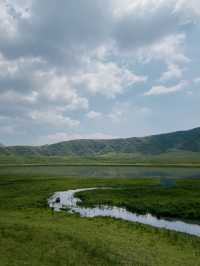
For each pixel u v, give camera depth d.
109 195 59.62
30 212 38.34
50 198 57.72
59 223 30.59
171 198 53.03
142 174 136.50
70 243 21.23
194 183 81.38
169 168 184.50
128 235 26.81
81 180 93.69
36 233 23.14
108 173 144.25
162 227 33.31
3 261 16.75
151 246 23.52
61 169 181.38
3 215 34.62
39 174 133.88
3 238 21.16
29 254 18.34
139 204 48.03
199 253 22.62
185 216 39.50
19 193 62.75
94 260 18.36
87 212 43.03
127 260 18.89
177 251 22.77
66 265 17.16
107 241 23.22
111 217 36.28
